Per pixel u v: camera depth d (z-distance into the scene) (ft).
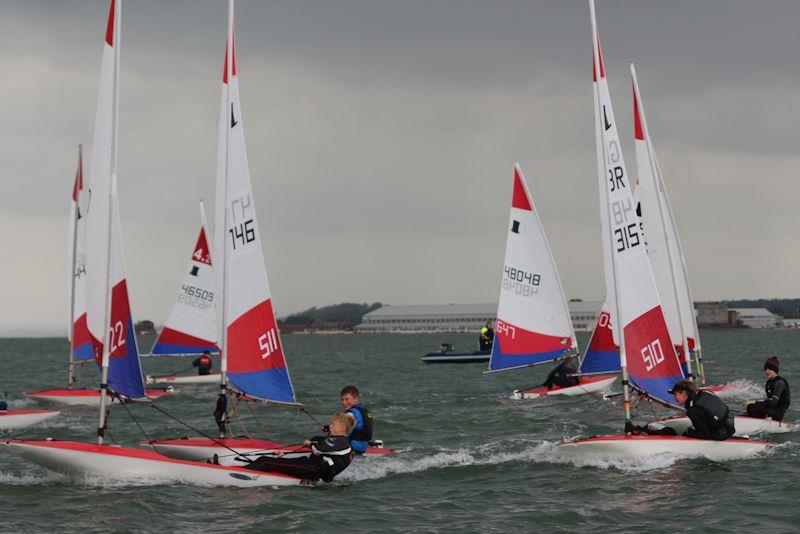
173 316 341.00
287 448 132.98
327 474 122.62
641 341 145.07
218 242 147.13
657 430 140.67
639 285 145.79
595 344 242.58
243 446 134.31
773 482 117.80
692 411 134.72
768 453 137.90
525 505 109.40
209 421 203.41
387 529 98.73
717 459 134.62
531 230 257.34
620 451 133.59
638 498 111.45
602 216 152.46
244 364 144.25
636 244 145.89
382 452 142.92
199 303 343.05
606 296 241.35
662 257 229.45
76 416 212.23
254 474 122.01
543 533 96.63
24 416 192.24
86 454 119.03
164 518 103.19
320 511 107.04
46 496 113.29
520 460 139.23
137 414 217.15
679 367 146.20
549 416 202.80
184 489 118.32
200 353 343.87
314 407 236.63
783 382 163.22
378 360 607.37
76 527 99.14
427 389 300.20
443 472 131.64
